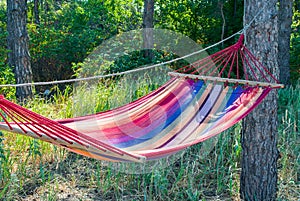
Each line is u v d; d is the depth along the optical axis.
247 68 4.02
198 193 4.43
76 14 13.38
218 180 4.57
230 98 3.89
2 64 7.75
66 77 12.10
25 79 7.60
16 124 2.56
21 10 7.53
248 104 3.61
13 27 7.51
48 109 6.06
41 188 4.56
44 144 5.22
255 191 4.12
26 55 7.62
